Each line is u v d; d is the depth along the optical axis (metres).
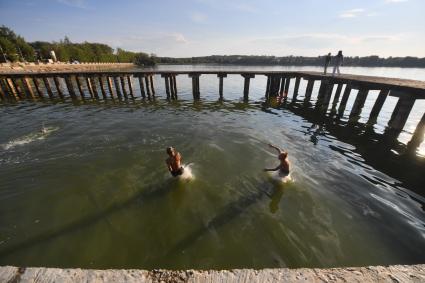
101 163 8.82
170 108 18.23
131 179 7.74
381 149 10.63
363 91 15.31
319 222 5.88
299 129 13.24
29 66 41.41
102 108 18.02
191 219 5.95
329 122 14.80
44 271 2.04
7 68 36.47
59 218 6.05
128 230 5.63
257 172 8.14
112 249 5.11
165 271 2.09
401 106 12.01
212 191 7.05
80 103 19.92
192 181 7.55
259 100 22.22
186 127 13.21
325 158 9.48
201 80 42.47
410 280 2.02
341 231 5.61
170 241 5.29
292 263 4.75
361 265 4.73
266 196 6.84
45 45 68.81
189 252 5.01
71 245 5.22
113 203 6.59
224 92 27.03
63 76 21.14
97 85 33.62
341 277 2.04
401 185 7.66
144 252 5.03
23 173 8.16
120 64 93.94
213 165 8.64
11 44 50.66
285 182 7.50
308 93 22.06
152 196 6.86
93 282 1.97
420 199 6.95
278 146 10.57
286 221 5.88
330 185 7.50
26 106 18.53
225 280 2.01
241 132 12.45
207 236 5.42
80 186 7.39
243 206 6.41
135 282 1.98
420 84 12.71
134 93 26.12
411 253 5.04
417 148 10.82
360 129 13.49
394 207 6.54
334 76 18.66
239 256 4.90
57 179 7.79
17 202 6.67
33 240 5.36
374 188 7.44
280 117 15.87
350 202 6.69
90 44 92.62
